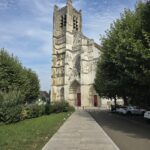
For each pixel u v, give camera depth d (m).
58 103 53.50
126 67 23.23
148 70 20.39
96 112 56.16
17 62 43.31
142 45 20.97
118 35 24.97
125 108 43.69
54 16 103.19
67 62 95.56
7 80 38.88
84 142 13.95
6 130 18.44
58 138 15.48
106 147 12.42
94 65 88.69
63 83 96.94
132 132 19.52
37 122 26.11
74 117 37.56
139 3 25.64
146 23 21.86
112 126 24.23
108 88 43.03
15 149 11.70
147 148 12.71
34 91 59.47
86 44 91.00
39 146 12.76
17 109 25.62
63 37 99.19
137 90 29.70
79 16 105.38
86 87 89.62
